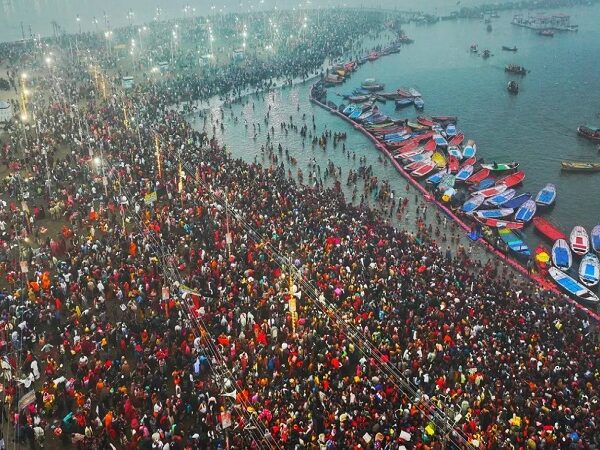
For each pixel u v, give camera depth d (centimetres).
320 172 8119
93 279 4697
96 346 3994
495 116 10906
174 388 3753
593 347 4194
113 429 3291
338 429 3291
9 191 6656
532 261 5806
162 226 5756
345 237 5581
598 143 9325
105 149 8031
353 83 13825
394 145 9000
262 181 7006
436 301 4538
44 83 12256
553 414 3431
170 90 12006
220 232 5622
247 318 4256
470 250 6006
